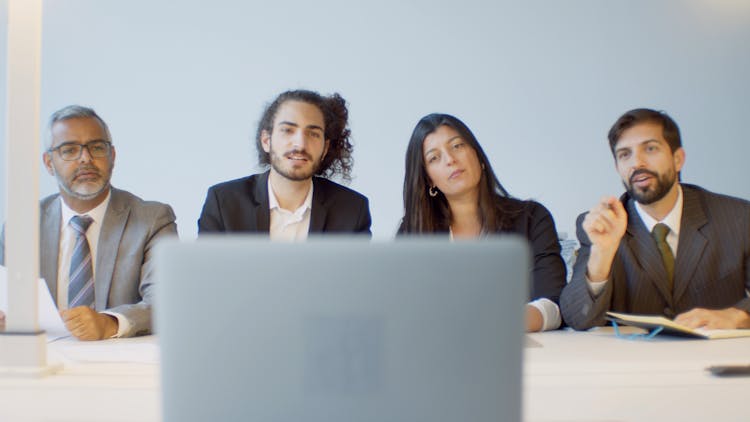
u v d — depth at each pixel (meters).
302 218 2.64
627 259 2.34
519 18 3.79
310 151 2.66
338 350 0.72
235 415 0.72
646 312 2.32
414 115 3.82
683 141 3.79
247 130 3.81
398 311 0.71
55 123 2.44
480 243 0.71
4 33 3.65
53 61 3.78
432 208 2.62
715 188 3.79
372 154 3.82
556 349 1.55
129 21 3.79
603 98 3.79
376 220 3.83
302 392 0.72
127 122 3.80
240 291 0.72
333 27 3.81
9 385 1.15
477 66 3.81
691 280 2.31
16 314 1.21
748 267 2.31
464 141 2.55
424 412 0.72
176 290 0.72
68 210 2.45
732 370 1.19
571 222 3.82
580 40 3.79
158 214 2.43
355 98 3.82
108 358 1.37
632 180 2.40
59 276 2.40
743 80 3.77
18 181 1.20
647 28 3.78
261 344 0.72
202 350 0.72
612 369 1.25
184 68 3.81
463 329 0.71
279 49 3.81
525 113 3.81
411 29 3.81
